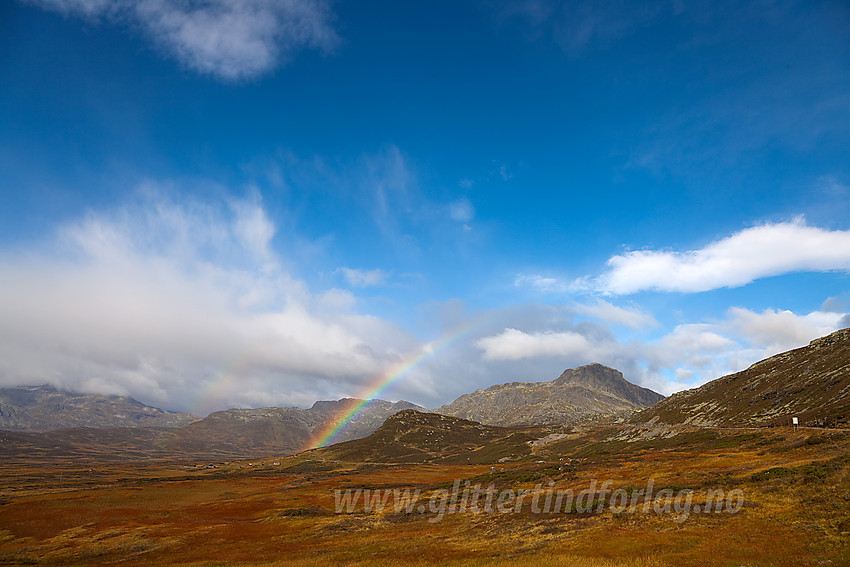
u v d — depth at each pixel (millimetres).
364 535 59719
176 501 109438
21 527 79062
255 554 54094
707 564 31172
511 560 38031
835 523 34562
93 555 60469
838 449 59688
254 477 183000
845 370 149625
